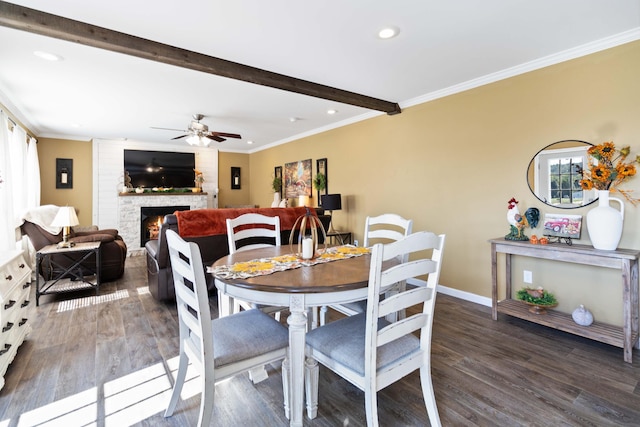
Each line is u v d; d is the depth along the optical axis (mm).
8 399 1781
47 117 4723
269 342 1512
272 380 1992
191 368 2119
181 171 7262
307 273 1568
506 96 3125
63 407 1719
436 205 3801
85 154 6301
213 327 1612
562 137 2762
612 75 2488
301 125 5430
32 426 1572
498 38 2469
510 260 3100
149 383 1953
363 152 4785
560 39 2492
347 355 1402
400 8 2059
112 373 2059
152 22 2201
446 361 2205
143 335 2625
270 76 3092
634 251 2295
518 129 3043
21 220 3846
